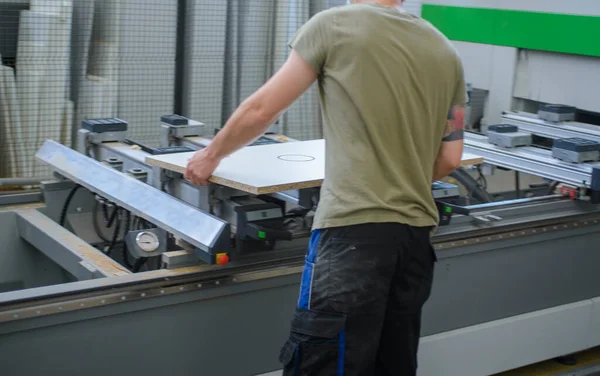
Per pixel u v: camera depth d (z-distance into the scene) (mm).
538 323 2902
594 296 3104
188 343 2068
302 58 1721
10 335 1773
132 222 2768
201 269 2057
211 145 1894
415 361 1920
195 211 2078
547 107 3451
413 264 1800
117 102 3738
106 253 2670
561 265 2939
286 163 2170
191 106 3949
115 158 2742
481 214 2736
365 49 1683
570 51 3414
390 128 1718
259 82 4172
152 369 2021
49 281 2840
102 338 1915
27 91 3494
